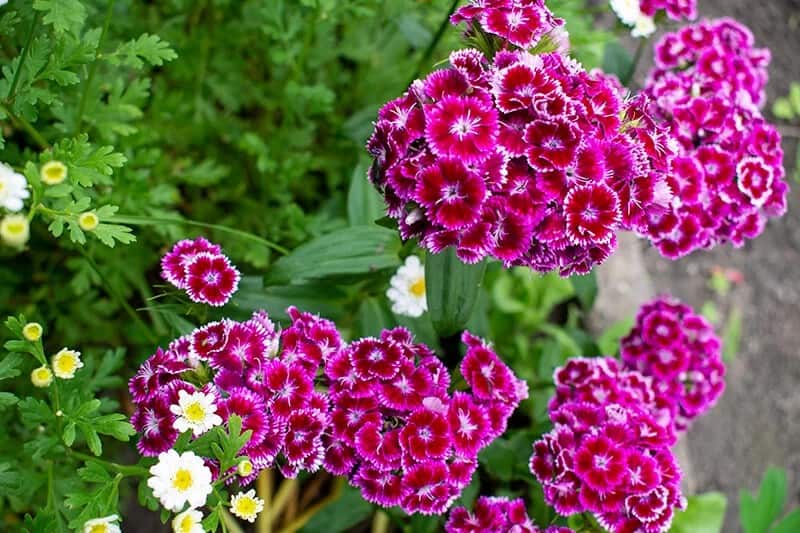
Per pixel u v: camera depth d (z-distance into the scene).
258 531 0.55
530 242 0.41
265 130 0.59
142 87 0.49
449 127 0.41
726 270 0.68
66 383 0.41
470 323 0.51
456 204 0.41
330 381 0.43
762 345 0.66
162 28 0.55
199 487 0.39
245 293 0.48
